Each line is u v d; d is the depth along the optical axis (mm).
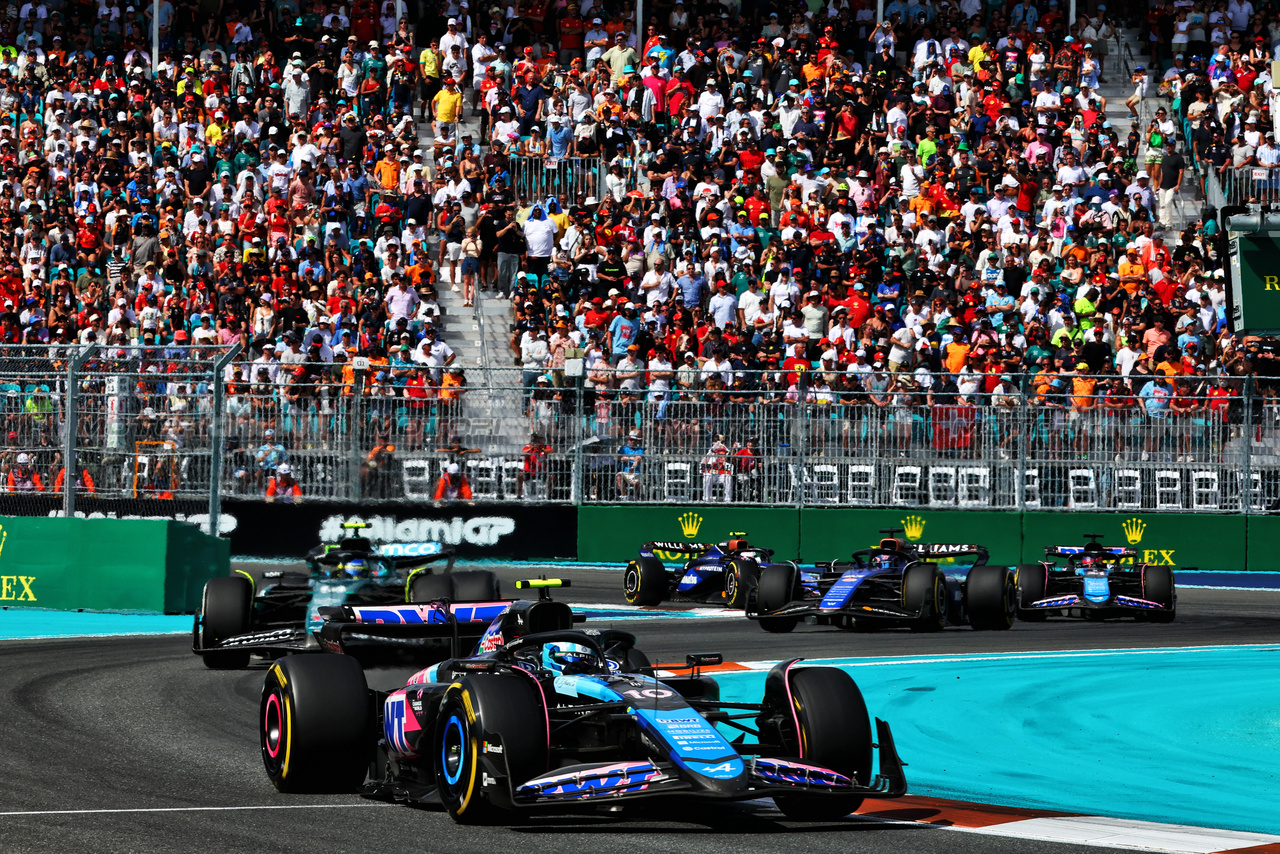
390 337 105500
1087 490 97625
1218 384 98438
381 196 119812
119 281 111312
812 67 134750
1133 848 28938
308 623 47875
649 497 98500
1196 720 47500
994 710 49031
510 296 115812
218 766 37938
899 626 72812
